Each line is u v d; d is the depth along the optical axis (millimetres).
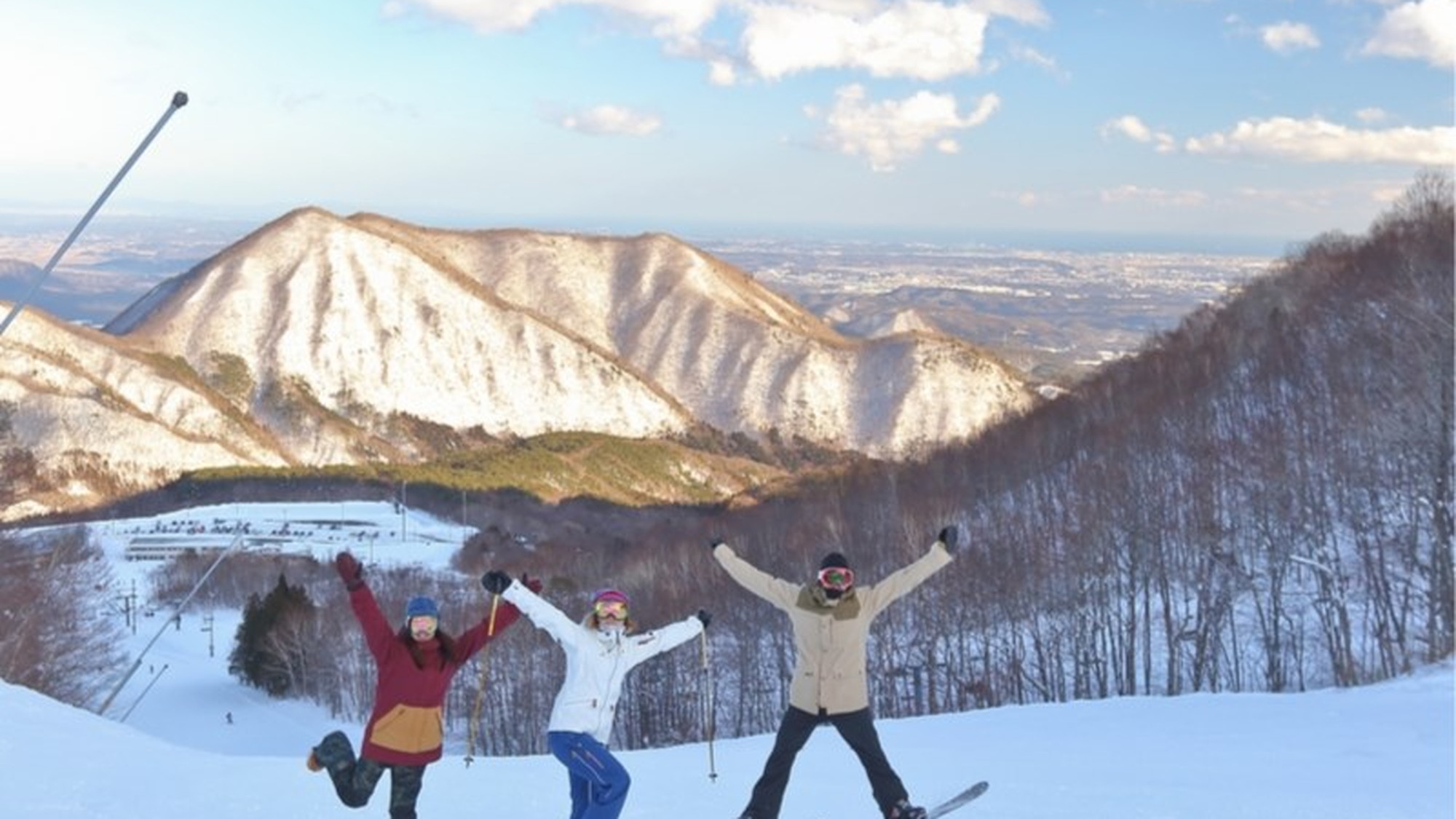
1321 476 68062
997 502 89250
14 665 51750
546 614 11648
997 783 16375
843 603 12117
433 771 18078
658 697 72688
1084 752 20312
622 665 11750
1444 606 52469
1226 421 86188
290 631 91562
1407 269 85312
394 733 11648
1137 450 84125
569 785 16406
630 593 90000
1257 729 22734
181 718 85125
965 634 72438
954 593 70562
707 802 15086
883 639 70250
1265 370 90375
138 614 117500
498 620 12047
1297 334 94000
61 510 187750
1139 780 16500
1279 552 63969
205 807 14297
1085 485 78875
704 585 83625
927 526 79062
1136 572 71625
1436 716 22375
